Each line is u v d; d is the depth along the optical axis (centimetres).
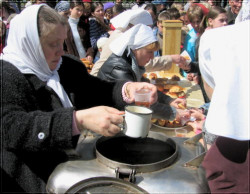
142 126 113
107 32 490
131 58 210
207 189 106
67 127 105
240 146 95
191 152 128
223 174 97
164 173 110
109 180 101
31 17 121
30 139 104
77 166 114
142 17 262
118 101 163
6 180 114
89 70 343
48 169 123
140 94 133
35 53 126
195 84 320
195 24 376
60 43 131
